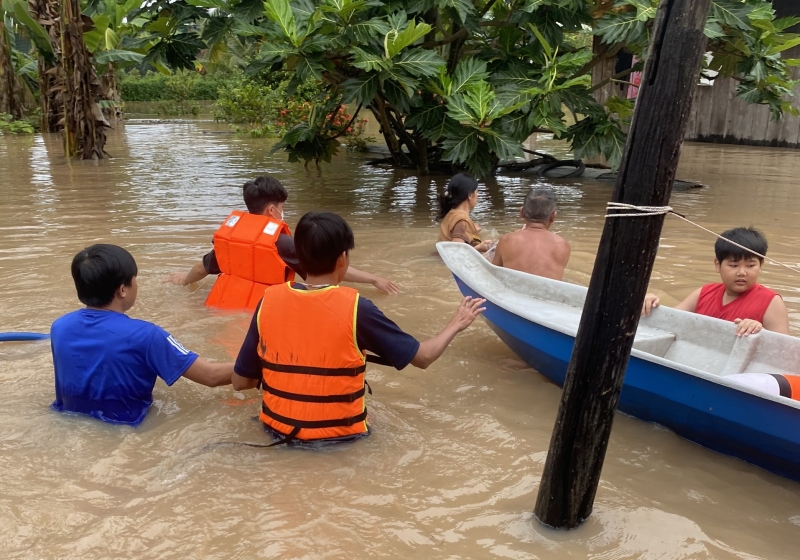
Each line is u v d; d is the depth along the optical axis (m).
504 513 2.59
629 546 2.42
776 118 9.81
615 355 2.35
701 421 3.04
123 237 6.59
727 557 2.38
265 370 3.04
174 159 12.78
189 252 6.05
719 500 2.74
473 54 9.54
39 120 19.66
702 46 2.14
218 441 3.02
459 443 3.07
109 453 2.91
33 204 8.23
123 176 10.60
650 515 2.59
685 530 2.51
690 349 3.66
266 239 4.52
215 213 7.76
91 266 3.18
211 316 4.49
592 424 2.40
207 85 30.22
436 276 5.54
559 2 7.89
